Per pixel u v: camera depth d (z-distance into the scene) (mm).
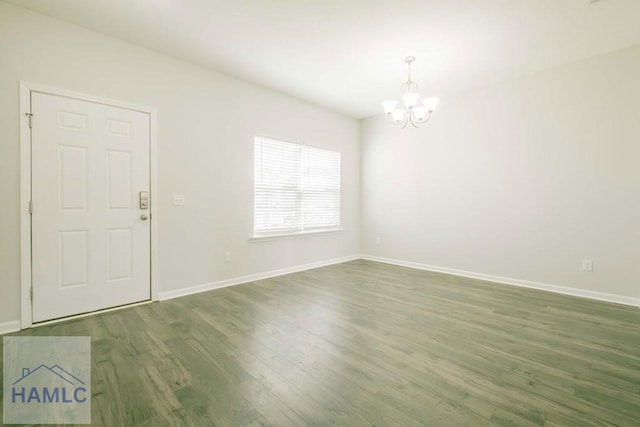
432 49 3107
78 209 2752
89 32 2785
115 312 2881
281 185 4434
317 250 5000
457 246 4430
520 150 3801
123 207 3002
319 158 5004
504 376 1836
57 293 2662
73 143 2715
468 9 2461
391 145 5211
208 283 3648
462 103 4309
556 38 2889
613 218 3201
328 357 2061
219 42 3016
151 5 2445
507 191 3924
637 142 3053
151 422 1453
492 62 3387
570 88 3424
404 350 2162
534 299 3309
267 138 4223
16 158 2467
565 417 1481
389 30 2775
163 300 3252
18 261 2484
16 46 2455
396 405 1572
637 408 1547
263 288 3736
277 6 2453
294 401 1604
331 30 2789
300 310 2967
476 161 4191
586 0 2330
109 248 2928
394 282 4027
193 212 3500
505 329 2518
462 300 3277
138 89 3072
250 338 2348
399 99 4609
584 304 3141
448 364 1975
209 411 1526
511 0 2340
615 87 3154
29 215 2521
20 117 2469
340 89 4207
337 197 5324
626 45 3029
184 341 2289
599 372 1879
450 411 1525
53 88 2605
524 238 3805
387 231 5320
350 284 3928
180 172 3383
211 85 3613
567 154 3461
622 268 3160
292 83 4016
